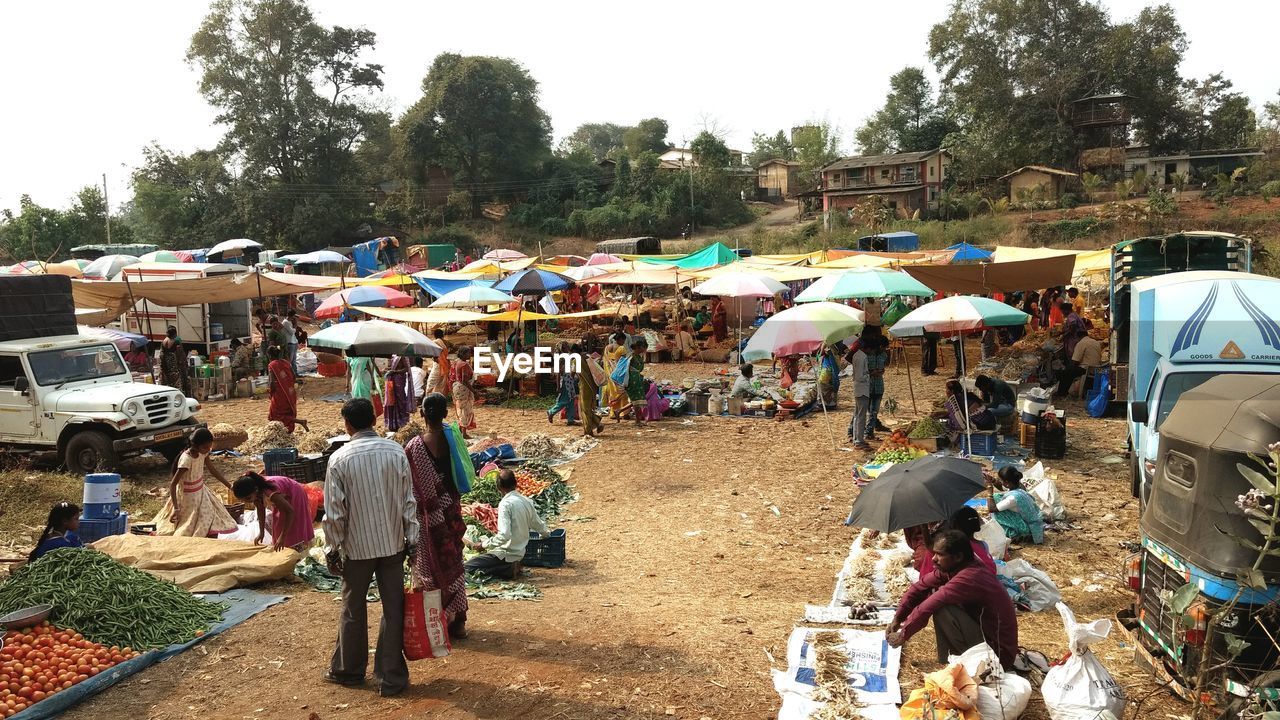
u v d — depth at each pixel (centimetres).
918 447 1424
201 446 970
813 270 2673
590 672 616
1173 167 6200
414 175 7888
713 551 1016
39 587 660
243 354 2420
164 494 1333
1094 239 4891
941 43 6769
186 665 634
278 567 829
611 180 8169
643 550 1027
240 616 730
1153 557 598
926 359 2291
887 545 966
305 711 560
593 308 3428
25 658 593
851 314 1488
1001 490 1101
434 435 659
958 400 1444
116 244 5419
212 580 800
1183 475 552
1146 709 544
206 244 6681
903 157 6856
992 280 2047
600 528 1124
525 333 2439
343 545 574
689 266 3006
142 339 2208
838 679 582
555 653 654
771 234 6475
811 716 534
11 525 1104
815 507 1190
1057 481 1273
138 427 1423
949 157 6988
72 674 588
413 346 1433
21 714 540
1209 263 1688
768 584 886
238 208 6644
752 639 682
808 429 1709
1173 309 1001
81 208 6188
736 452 1534
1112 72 6425
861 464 1412
